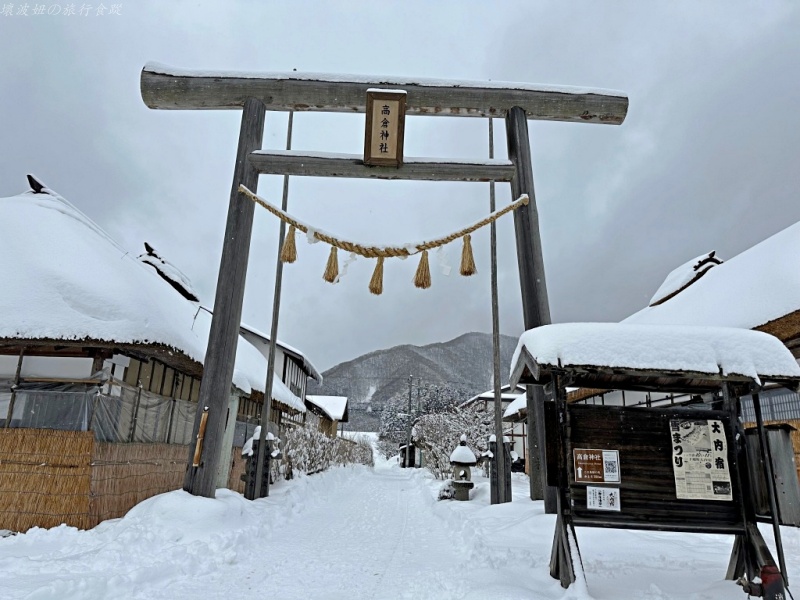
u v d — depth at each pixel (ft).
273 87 29.78
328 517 31.96
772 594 13.62
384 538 24.73
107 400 23.71
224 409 26.48
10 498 22.02
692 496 15.03
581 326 15.72
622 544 20.22
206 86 29.71
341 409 136.15
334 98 30.07
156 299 29.58
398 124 29.22
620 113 31.58
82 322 22.75
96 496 22.67
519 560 17.72
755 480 15.03
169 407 30.78
